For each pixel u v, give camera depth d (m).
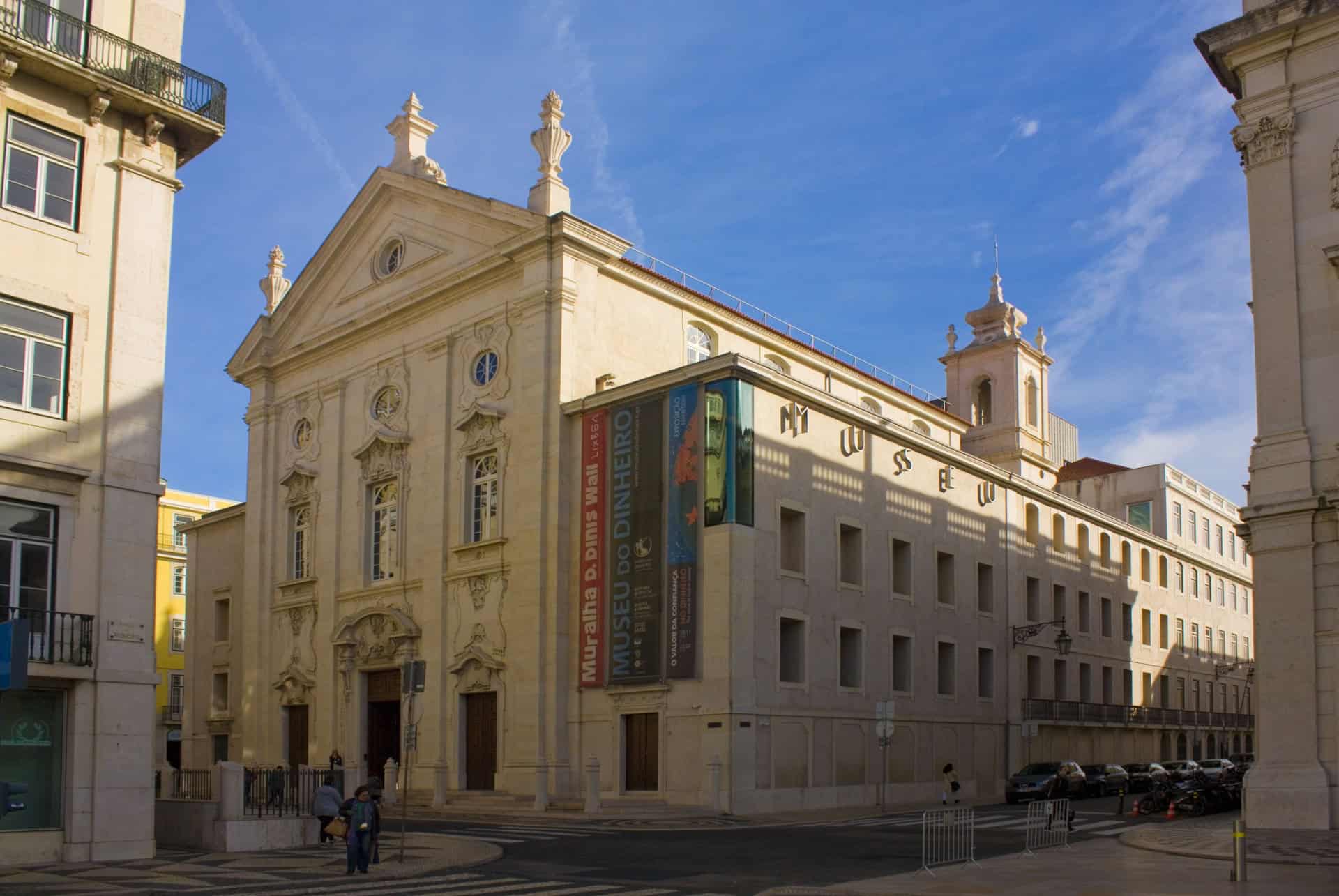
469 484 40.25
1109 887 15.29
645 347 40.47
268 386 49.31
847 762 36.72
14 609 20.05
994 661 44.97
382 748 41.62
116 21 22.59
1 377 20.52
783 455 35.88
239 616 50.06
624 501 35.94
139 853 20.81
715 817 30.95
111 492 21.48
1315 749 23.27
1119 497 67.12
